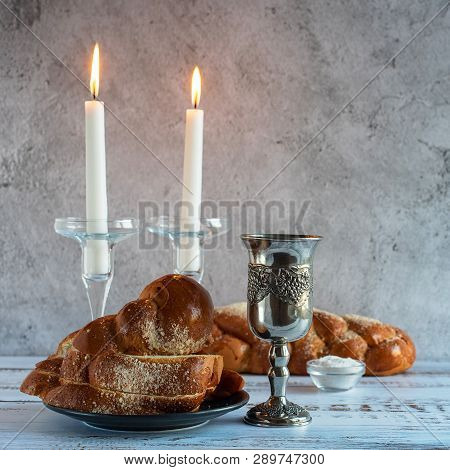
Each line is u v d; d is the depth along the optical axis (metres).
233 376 0.92
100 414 0.78
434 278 1.35
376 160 1.35
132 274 1.36
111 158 1.35
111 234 0.88
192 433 0.84
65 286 1.37
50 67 1.34
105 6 1.33
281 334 0.85
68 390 0.81
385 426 0.88
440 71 1.34
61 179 1.35
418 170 1.35
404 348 1.18
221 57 1.33
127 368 0.80
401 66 1.34
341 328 1.19
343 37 1.34
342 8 1.33
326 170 1.35
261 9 1.33
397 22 1.33
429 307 1.36
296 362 1.18
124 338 0.82
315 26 1.33
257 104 1.34
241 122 1.34
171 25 1.33
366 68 1.34
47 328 1.37
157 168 1.35
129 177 1.35
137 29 1.33
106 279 0.89
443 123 1.34
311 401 1.01
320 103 1.34
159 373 0.80
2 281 1.36
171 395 0.80
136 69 1.34
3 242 1.36
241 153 1.34
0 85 1.34
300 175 1.35
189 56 1.33
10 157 1.35
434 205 1.35
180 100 1.34
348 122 1.34
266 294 0.85
